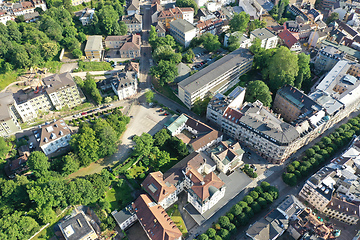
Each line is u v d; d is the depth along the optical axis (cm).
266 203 18188
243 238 17012
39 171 18512
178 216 18275
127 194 19088
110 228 17062
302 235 16388
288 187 19962
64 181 17825
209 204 17562
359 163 19725
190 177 18238
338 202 17750
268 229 16362
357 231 17600
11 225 15862
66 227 16050
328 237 16712
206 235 16438
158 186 17812
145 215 16775
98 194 18038
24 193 17538
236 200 19150
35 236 16788
